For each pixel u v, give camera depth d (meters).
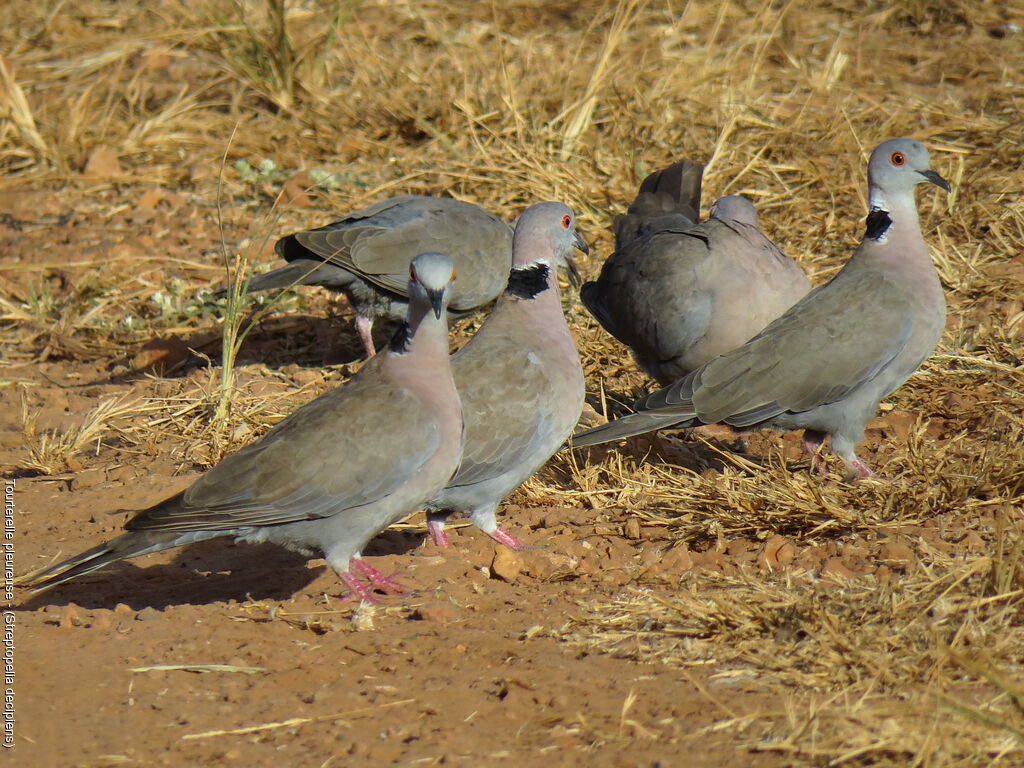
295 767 7.11
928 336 11.57
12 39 25.09
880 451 12.27
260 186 19.92
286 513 9.23
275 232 18.52
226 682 8.21
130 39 23.89
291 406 14.08
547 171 18.66
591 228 17.72
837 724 7.13
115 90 22.97
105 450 13.55
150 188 20.27
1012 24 23.44
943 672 7.79
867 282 11.54
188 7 25.58
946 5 24.22
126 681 8.20
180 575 10.70
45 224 19.36
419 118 20.67
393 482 9.39
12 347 16.52
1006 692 7.25
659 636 8.65
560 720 7.50
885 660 7.91
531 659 8.36
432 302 9.32
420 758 7.12
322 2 25.78
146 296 17.39
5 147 21.44
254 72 22.16
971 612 8.34
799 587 9.17
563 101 20.39
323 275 14.79
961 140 18.70
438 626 9.06
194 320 16.81
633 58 21.77
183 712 7.77
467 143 20.30
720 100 20.27
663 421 11.34
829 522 10.27
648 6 25.14
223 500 9.11
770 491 10.66
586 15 24.83
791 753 7.00
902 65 22.17
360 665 8.41
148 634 8.99
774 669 8.04
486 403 10.29
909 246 11.67
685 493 11.00
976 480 10.75
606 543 10.59
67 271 17.97
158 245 18.55
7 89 21.94
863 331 11.32
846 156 18.41
